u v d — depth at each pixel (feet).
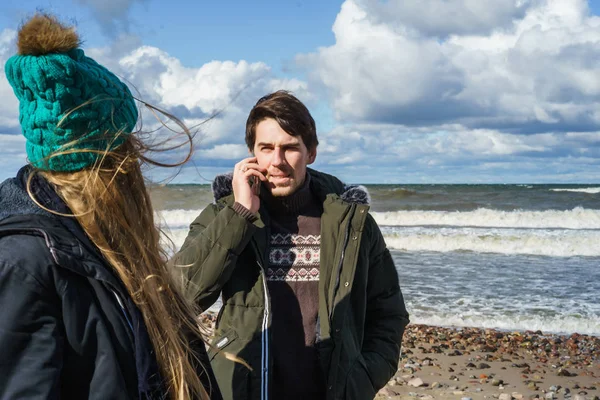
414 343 29.78
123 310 4.72
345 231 9.37
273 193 9.61
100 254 4.80
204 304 8.90
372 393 9.40
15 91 4.80
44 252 4.45
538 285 43.39
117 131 4.91
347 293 9.13
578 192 139.64
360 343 9.52
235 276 9.31
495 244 63.36
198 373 5.54
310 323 9.30
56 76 4.55
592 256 58.44
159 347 4.92
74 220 4.77
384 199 132.98
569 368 26.23
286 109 9.36
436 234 67.31
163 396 4.92
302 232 9.70
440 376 24.77
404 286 42.86
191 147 5.68
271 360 8.96
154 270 5.15
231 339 9.02
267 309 9.03
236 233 8.91
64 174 4.83
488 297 39.45
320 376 9.16
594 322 33.83
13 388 4.19
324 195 10.02
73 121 4.66
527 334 31.65
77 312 4.50
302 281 9.49
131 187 5.19
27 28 4.63
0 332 4.23
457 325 33.40
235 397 8.76
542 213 84.07
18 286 4.32
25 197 4.69
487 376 24.90
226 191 10.07
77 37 4.86
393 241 65.57
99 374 4.52
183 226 80.94
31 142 4.78
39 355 4.31
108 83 4.94
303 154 9.57
